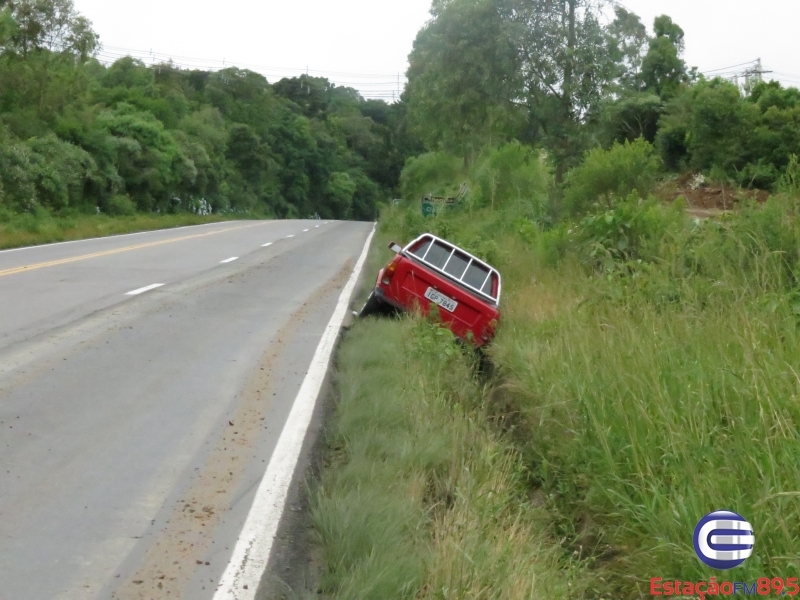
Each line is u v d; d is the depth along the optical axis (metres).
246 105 96.69
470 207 32.84
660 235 12.99
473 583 4.30
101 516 5.12
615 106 31.75
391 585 4.27
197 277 16.41
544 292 12.85
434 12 32.19
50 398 7.43
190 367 8.89
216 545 4.84
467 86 29.52
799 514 4.46
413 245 12.23
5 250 21.20
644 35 28.59
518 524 5.44
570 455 6.48
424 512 5.25
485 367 10.86
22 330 10.15
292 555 4.80
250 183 86.25
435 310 11.07
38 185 39.03
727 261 9.67
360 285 16.62
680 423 5.79
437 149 60.62
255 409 7.49
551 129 29.06
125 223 34.75
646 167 20.73
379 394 7.59
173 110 72.69
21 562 4.49
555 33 27.97
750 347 6.11
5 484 5.48
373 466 5.80
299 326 11.55
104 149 47.78
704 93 28.62
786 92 31.06
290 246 26.59
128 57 73.19
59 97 45.84
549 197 24.64
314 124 110.25
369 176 120.38
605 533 5.48
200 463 6.10
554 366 8.27
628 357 7.00
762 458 4.88
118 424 6.86
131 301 12.74
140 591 4.29
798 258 9.02
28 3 44.31
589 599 4.91
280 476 5.90
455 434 6.75
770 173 22.34
